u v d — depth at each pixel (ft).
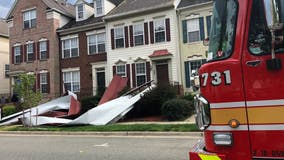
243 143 10.31
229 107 10.55
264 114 10.04
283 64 9.67
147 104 62.28
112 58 86.63
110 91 67.51
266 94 10.02
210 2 75.15
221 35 11.12
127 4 88.94
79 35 94.58
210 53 11.58
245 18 10.46
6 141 42.68
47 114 66.39
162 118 58.29
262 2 10.19
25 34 101.91
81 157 28.12
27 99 61.41
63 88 96.07
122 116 59.62
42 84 97.76
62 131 50.57
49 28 97.40
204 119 11.20
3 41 120.37
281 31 9.53
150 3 83.05
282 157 9.75
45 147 35.17
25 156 29.89
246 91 10.31
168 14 79.56
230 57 10.66
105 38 90.22
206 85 11.13
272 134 9.93
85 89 91.76
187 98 66.95
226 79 10.64
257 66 10.16
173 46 78.54
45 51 97.96
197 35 77.25
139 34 83.30
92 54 92.02
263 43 10.11
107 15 86.84
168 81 70.79
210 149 11.04
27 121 60.90
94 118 56.85
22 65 101.65
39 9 99.81
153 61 80.89
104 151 30.81
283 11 9.32
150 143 34.91
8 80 120.67
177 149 30.04
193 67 77.36
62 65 96.89
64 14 100.01
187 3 79.46
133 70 83.35
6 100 101.09
